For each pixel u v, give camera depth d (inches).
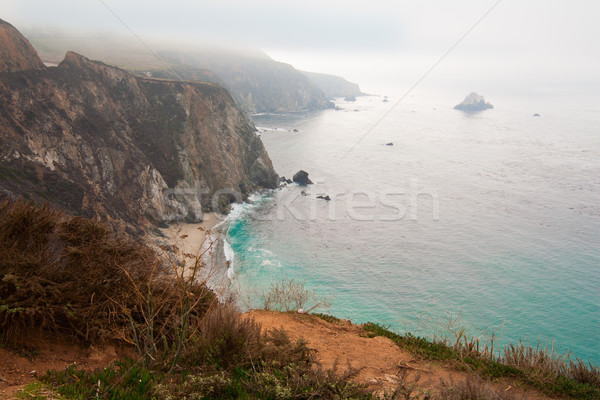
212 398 202.8
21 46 2373.3
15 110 2036.2
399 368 300.4
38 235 273.4
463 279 1729.8
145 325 258.4
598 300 1589.6
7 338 219.9
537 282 1724.9
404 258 1921.8
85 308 249.1
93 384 197.9
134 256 289.4
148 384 201.2
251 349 249.9
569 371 325.4
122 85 2736.2
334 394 214.2
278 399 203.5
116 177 2225.6
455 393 227.5
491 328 1362.0
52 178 1863.9
